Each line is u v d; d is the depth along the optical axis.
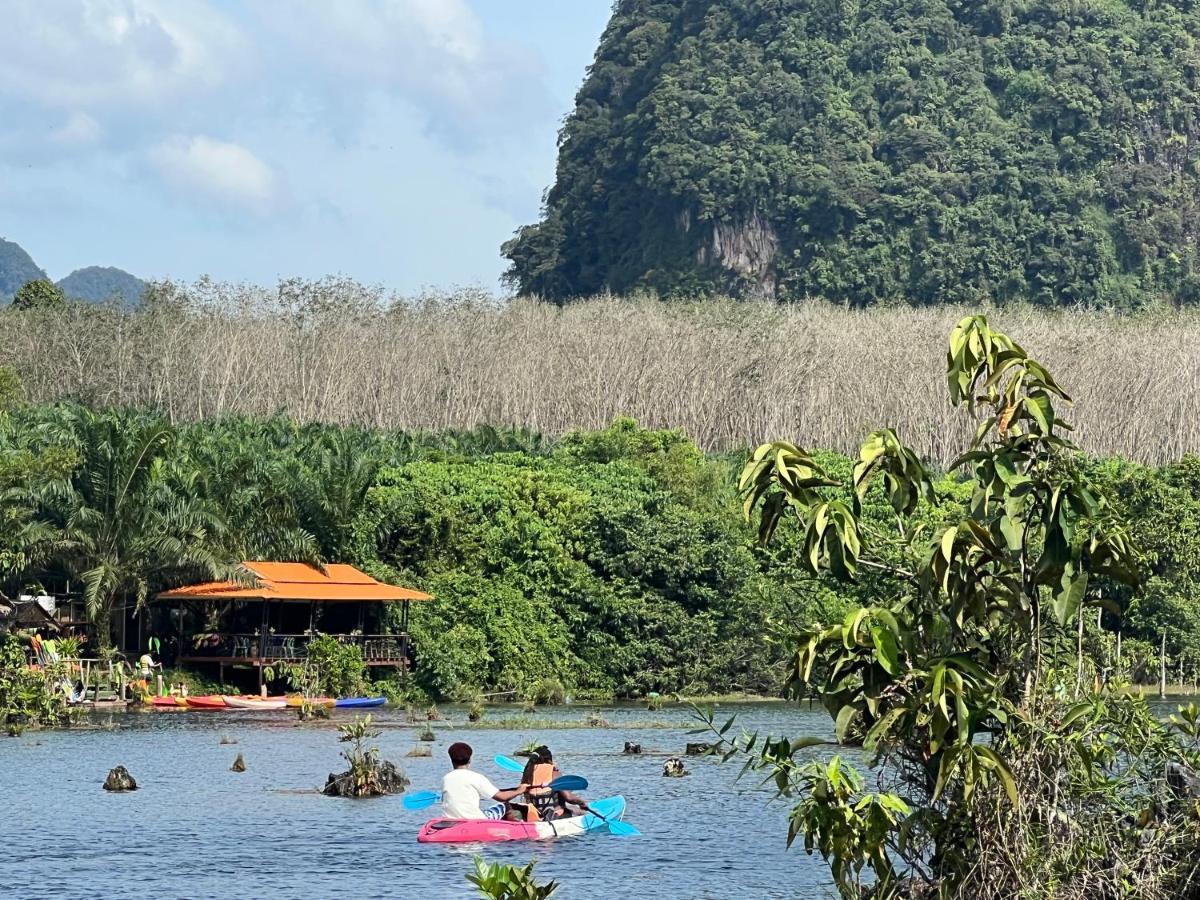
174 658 65.19
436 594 67.12
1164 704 53.69
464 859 27.59
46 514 63.84
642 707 63.56
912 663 16.89
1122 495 73.62
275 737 48.66
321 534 68.81
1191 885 17.05
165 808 33.22
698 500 76.62
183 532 63.00
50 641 56.22
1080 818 17.27
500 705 63.78
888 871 17.16
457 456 79.19
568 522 69.69
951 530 16.58
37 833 30.11
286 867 26.88
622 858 27.78
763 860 27.53
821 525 16.75
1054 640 17.98
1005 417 16.84
